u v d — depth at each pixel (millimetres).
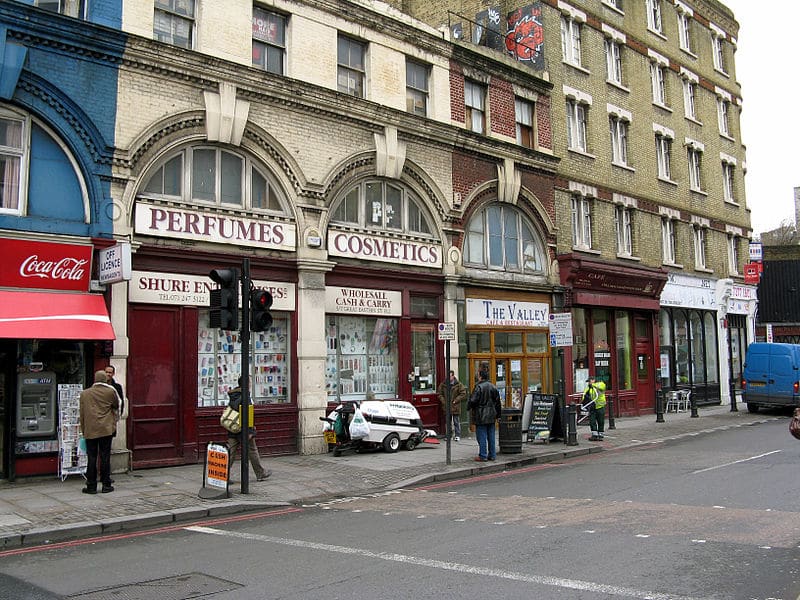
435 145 18750
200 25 14375
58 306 11898
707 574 6277
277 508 10383
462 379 18766
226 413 11945
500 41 23688
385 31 17797
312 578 6422
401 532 8367
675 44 29719
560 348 17438
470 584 6102
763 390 25375
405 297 17672
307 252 15547
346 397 16484
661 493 10453
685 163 29625
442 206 18734
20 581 6582
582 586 5973
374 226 17391
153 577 6621
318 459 14531
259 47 15492
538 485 11773
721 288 30594
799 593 5723
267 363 15125
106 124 12836
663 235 28141
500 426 15602
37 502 10078
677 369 27953
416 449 16125
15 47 11844
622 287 24344
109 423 10805
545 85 22594
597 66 25250
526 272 21391
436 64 19125
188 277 13852
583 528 8227
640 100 27266
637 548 7234
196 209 13945
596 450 16484
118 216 12820
